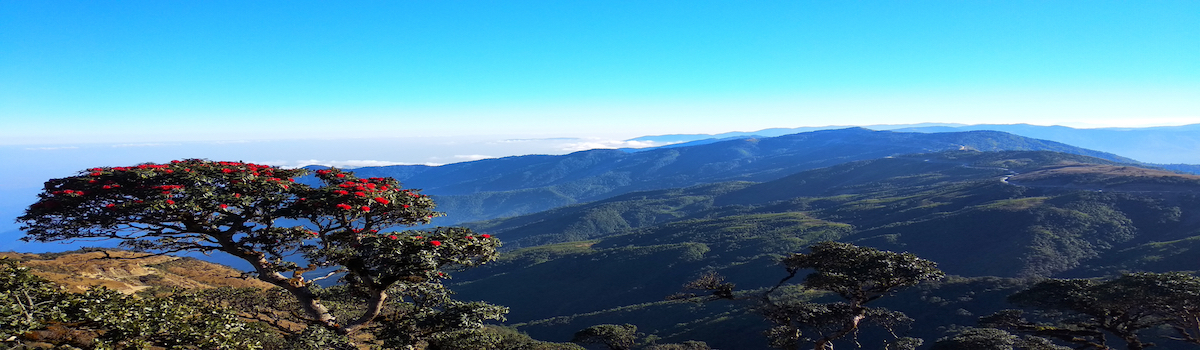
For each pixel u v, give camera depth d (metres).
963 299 76.88
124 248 14.42
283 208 14.21
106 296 12.72
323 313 16.48
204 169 14.26
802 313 21.69
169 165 14.39
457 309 17.23
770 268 148.38
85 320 12.14
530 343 42.81
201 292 23.30
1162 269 105.62
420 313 17.36
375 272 15.41
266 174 14.86
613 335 45.81
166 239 14.38
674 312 110.56
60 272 34.12
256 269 15.46
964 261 142.75
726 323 88.50
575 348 55.72
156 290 34.91
